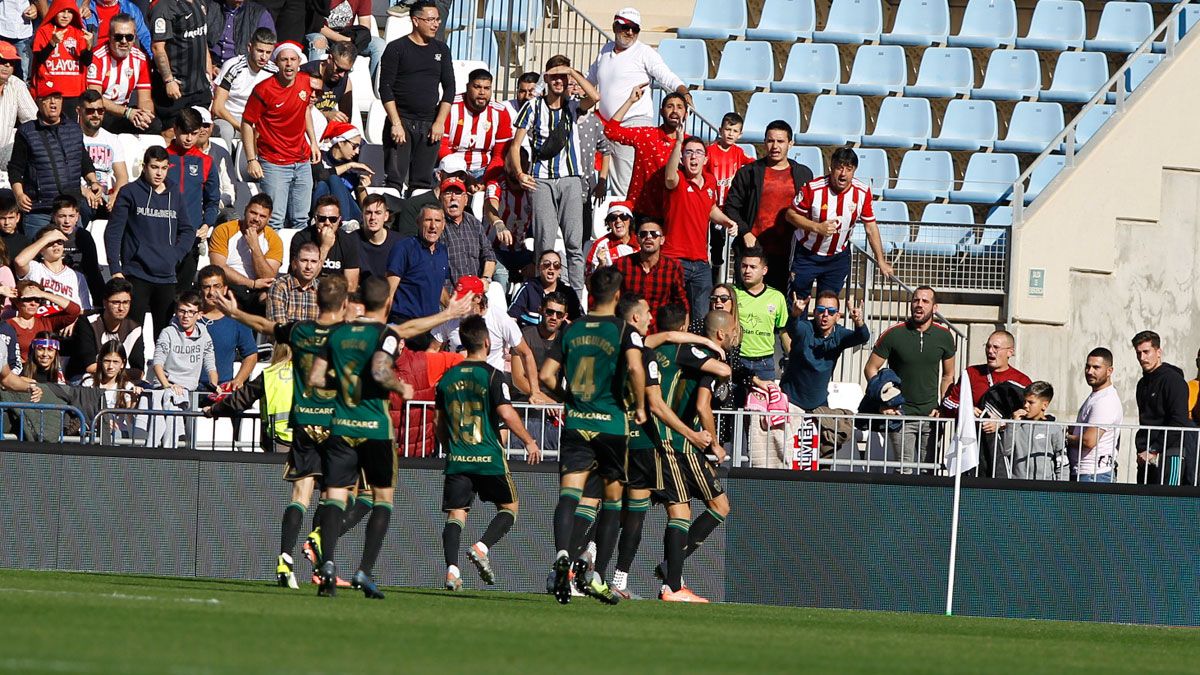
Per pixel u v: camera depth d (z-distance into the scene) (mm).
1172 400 45469
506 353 46969
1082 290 62312
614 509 34188
